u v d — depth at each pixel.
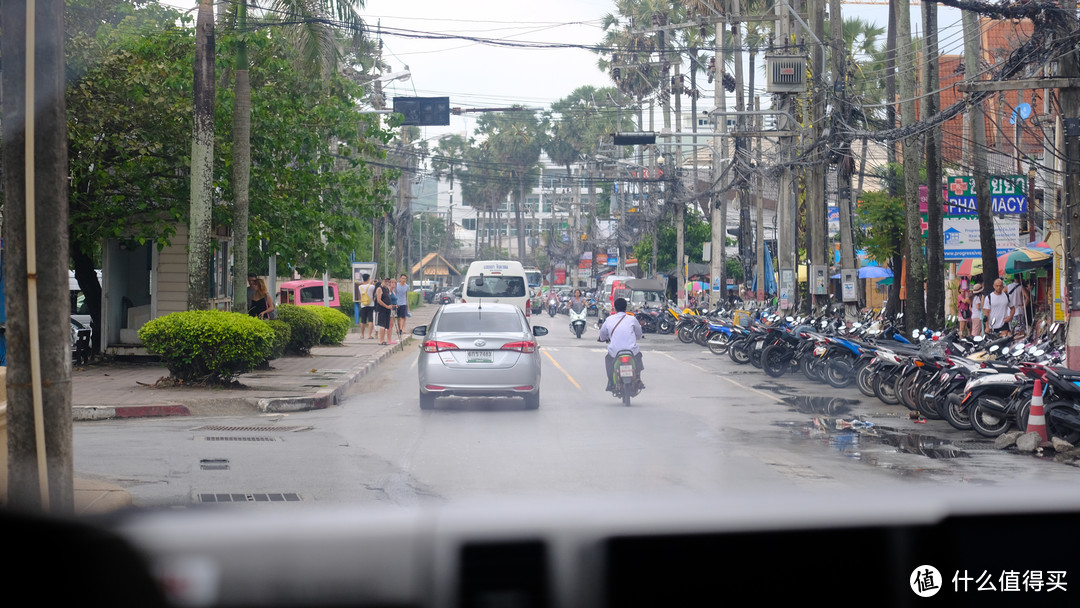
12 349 8.20
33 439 8.16
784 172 42.50
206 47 24.06
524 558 2.80
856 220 56.44
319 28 28.83
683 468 12.88
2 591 2.92
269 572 2.74
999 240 40.47
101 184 26.94
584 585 2.77
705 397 22.69
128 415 18.69
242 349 21.88
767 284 60.25
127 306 29.91
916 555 2.86
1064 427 15.21
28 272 8.19
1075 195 21.08
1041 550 2.90
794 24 47.03
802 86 38.31
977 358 19.55
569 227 154.12
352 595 2.77
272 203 31.06
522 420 18.25
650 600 2.76
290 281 50.19
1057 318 30.34
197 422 17.88
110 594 2.86
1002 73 22.73
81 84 25.75
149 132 27.23
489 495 10.89
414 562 2.81
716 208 55.16
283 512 3.35
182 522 3.14
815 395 23.28
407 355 37.69
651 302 57.44
